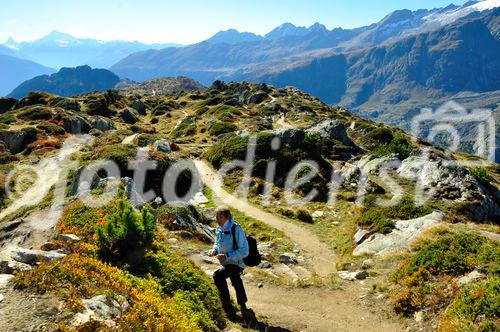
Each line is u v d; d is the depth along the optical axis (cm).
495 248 1363
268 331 1130
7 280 821
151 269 1195
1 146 5125
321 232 2770
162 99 14062
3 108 8619
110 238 1209
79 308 757
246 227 2838
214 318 1123
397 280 1451
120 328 734
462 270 1306
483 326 952
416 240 1905
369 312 1327
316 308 1370
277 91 13988
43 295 779
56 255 1012
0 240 2038
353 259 2072
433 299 1218
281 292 1500
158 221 2150
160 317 862
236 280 1175
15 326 679
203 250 1820
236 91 14350
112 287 894
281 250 2339
